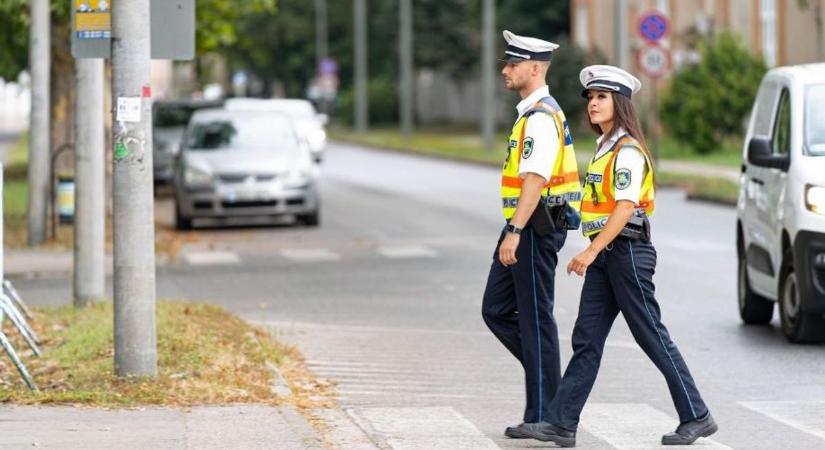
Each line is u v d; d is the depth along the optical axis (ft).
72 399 74.33
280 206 196.34
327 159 404.57
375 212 220.64
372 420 73.26
